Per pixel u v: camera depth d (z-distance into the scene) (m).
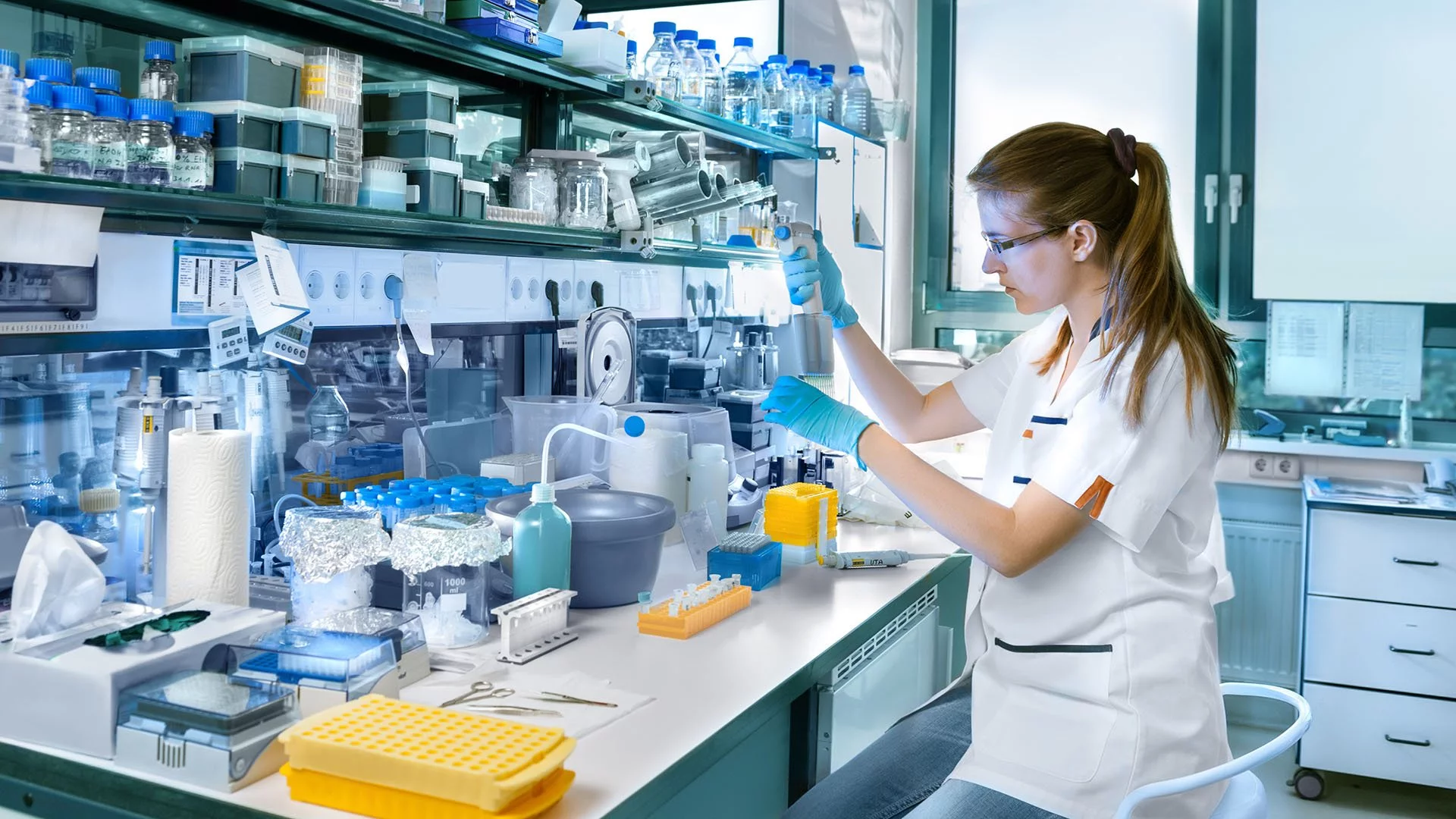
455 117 2.05
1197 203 4.19
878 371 2.22
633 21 3.63
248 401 1.90
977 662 1.67
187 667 1.32
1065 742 1.52
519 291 2.54
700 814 1.56
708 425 2.56
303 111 1.73
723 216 3.00
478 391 2.45
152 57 1.62
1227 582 1.87
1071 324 1.77
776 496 2.33
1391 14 3.86
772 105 3.24
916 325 4.64
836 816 1.62
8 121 1.35
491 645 1.69
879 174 3.97
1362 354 3.99
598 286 2.82
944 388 2.17
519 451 2.43
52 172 1.45
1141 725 1.49
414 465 2.24
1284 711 4.02
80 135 1.47
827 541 2.36
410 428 2.26
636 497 2.10
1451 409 3.96
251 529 1.90
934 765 1.71
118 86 1.55
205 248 1.80
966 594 2.70
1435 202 3.88
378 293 2.14
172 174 1.58
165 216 1.71
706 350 3.37
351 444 2.12
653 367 3.06
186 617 1.40
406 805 1.12
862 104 3.84
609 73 2.33
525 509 1.82
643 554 1.93
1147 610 1.53
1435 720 3.38
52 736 1.26
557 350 2.67
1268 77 4.04
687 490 2.41
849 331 2.24
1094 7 4.27
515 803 1.11
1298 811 3.45
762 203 3.17
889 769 1.70
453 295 2.33
